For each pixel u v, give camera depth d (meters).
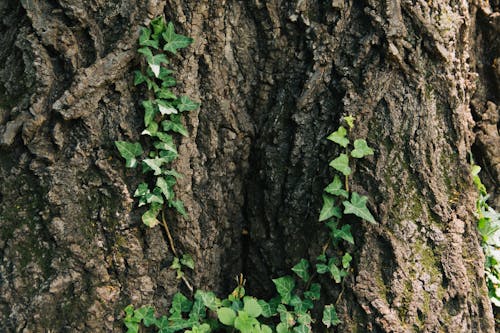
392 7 1.77
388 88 1.83
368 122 1.83
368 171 1.82
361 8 1.82
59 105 1.63
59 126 1.66
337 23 1.83
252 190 2.05
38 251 1.67
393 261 1.80
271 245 2.00
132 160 1.73
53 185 1.67
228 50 1.90
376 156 1.82
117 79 1.71
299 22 1.88
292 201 1.92
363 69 1.82
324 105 1.87
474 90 2.21
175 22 1.79
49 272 1.67
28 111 1.64
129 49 1.69
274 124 1.96
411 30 1.82
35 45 1.66
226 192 2.02
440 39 1.83
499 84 2.33
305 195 1.91
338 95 1.86
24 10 1.69
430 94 1.87
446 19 1.86
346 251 1.83
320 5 1.86
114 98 1.73
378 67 1.81
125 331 1.78
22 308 1.63
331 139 1.77
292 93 1.93
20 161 1.66
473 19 2.30
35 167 1.66
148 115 1.75
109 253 1.75
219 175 1.98
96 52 1.69
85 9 1.68
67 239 1.68
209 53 1.87
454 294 1.83
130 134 1.75
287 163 1.93
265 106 2.00
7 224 1.67
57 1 1.66
